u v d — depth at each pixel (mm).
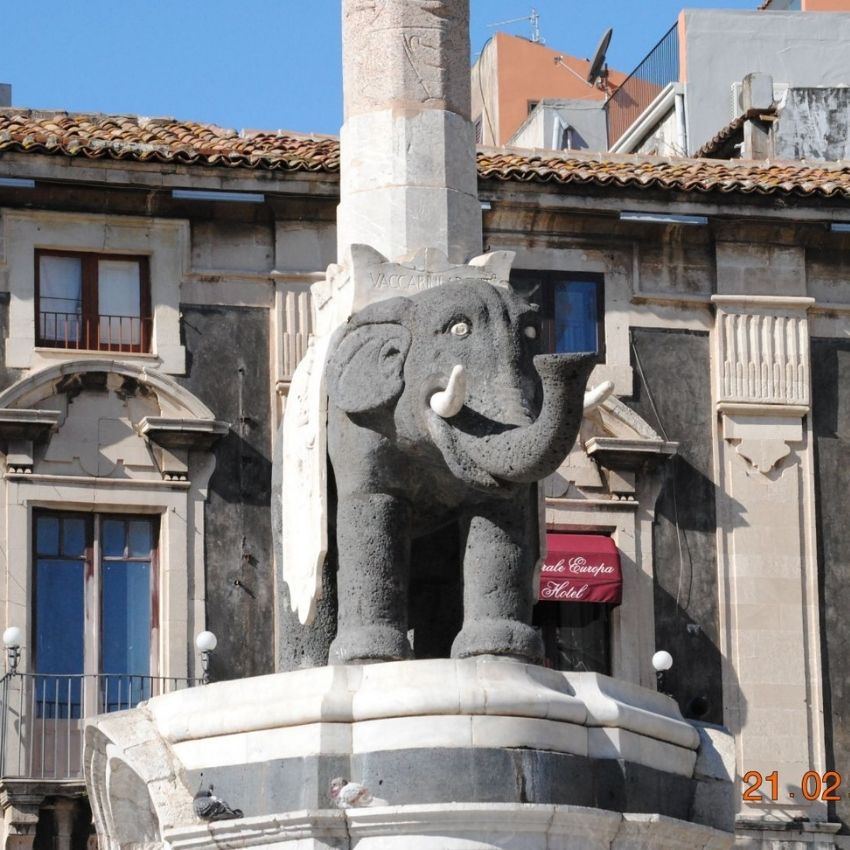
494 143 56250
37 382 35688
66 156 35781
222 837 16578
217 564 35906
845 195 37656
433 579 18156
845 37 48875
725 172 38125
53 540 35531
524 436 16547
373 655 17250
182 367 36281
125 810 17531
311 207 36656
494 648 17125
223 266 36625
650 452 37250
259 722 16797
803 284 38094
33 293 36000
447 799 16422
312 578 17719
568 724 16797
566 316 37531
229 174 36250
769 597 37375
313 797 16516
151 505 35844
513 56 56906
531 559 17516
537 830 16344
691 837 16953
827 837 36406
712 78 48344
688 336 37844
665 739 17359
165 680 35250
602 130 51250
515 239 37406
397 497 17531
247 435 36344
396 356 17375
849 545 37844
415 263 17844
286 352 36500
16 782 33844
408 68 19156
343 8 19484
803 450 37906
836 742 37062
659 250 37844
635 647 36812
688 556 37281
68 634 35250
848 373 38156
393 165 19016
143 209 36406
